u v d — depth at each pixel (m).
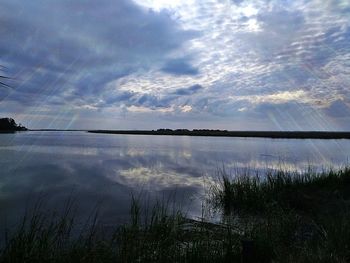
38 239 7.62
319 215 10.31
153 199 13.73
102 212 11.38
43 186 16.73
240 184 13.94
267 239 7.52
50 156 32.66
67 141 67.38
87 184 17.44
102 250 7.28
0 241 8.31
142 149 45.19
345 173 16.25
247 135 137.75
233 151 41.25
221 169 23.05
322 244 7.18
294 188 13.97
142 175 20.73
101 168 24.06
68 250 7.36
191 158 31.70
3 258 6.75
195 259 7.06
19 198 13.78
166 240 7.80
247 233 8.09
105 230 9.22
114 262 6.93
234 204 12.60
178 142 70.44
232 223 9.86
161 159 30.80
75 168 23.89
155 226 8.54
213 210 11.88
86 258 6.89
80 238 7.79
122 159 30.66
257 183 14.75
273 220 9.13
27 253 6.83
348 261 6.48
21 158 30.20
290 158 30.88
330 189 14.12
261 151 40.59
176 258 7.15
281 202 11.83
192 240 8.12
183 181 18.48
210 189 15.64
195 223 9.71
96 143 61.41
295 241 8.08
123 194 14.78
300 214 10.96
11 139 68.06
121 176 20.36
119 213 11.22
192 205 12.69
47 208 12.02
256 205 12.04
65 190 15.68
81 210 11.71
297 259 6.50
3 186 16.64
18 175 20.31
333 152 38.91
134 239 7.79
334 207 11.34
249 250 6.86
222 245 7.74
